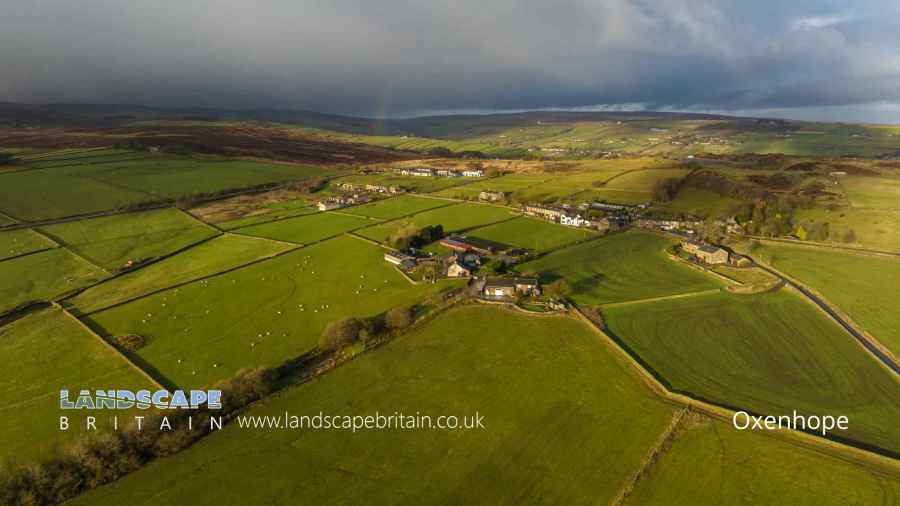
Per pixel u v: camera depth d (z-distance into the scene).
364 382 71.25
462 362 76.44
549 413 64.12
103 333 86.69
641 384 70.81
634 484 51.59
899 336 87.00
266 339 84.31
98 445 54.09
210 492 51.06
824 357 79.50
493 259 126.56
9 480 49.12
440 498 50.44
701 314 94.44
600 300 100.44
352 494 50.97
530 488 51.62
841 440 58.31
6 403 66.06
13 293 104.00
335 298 101.81
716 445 57.34
